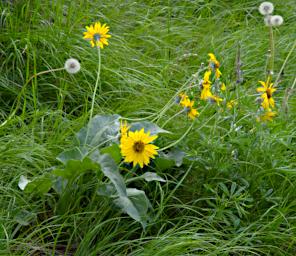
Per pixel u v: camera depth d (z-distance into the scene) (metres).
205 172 4.05
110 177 3.52
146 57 5.62
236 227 3.74
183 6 6.51
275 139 4.18
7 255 3.34
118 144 3.70
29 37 5.07
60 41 5.21
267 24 4.94
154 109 4.77
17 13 5.36
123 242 3.54
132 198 3.68
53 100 4.95
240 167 4.11
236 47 5.93
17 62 4.98
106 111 4.78
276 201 3.99
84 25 5.64
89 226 3.66
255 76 5.64
